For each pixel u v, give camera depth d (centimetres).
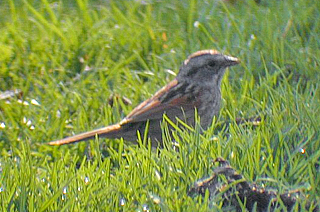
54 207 813
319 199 810
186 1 1427
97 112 1127
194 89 1033
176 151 959
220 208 804
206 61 1041
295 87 1127
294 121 979
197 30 1309
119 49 1277
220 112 1069
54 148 1044
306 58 1206
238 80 1162
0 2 1477
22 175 853
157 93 1035
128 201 834
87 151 1045
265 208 822
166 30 1315
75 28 1321
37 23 1318
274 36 1241
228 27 1297
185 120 1027
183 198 824
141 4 1441
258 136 912
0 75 1225
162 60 1241
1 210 806
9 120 1113
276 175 862
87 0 1438
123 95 1142
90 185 859
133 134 1011
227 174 836
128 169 892
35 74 1229
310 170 851
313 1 1387
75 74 1241
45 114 1117
